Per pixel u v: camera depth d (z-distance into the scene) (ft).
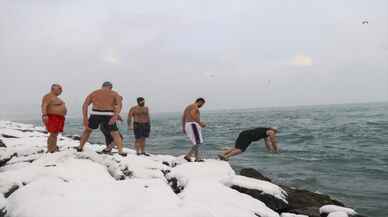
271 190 24.81
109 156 29.01
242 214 18.75
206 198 20.85
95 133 140.15
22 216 16.83
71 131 152.05
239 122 232.53
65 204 17.21
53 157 25.72
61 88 29.50
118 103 30.48
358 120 189.57
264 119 265.54
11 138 44.27
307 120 220.02
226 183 25.20
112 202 17.88
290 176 48.34
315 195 29.55
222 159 33.19
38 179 21.25
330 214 23.70
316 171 51.75
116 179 25.12
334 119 220.43
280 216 22.85
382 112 306.14
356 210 33.55
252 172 33.73
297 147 83.25
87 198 18.08
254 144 85.25
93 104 29.96
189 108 33.60
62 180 21.48
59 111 28.99
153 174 26.89
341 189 41.39
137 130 36.17
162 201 18.75
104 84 30.53
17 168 24.57
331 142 92.22
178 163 33.19
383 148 75.61
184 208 17.65
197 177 26.12
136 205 18.08
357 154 68.18
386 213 32.45
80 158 26.55
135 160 29.45
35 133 54.65
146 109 36.52
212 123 226.38
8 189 20.39
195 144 33.35
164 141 101.40
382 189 41.06
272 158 64.75
